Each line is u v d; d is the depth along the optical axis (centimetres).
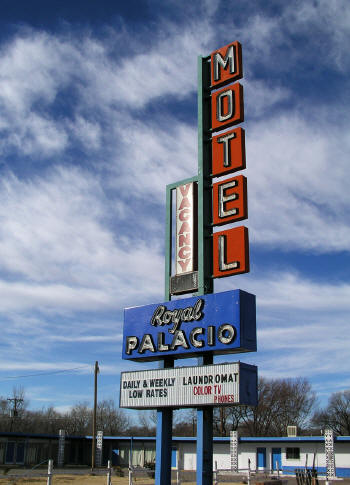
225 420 8125
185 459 5309
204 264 2159
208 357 2038
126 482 3697
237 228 2114
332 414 8719
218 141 2298
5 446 5394
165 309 2170
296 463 4828
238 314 1945
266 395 8488
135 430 10800
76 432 10275
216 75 2450
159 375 2112
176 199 2352
